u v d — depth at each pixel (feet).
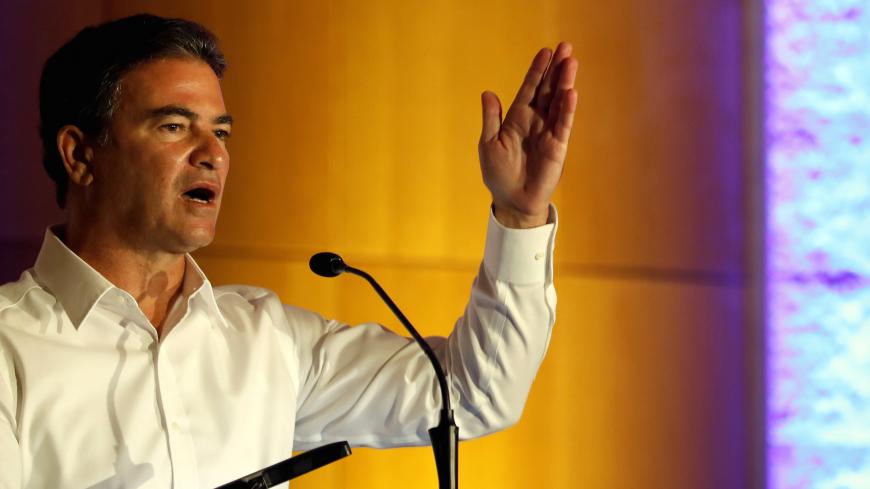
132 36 18.48
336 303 31.04
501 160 18.13
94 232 18.65
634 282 32.45
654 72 32.73
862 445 33.42
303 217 31.32
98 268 18.61
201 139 18.38
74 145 18.76
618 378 32.19
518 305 18.90
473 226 31.50
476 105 31.63
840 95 33.63
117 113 18.30
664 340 32.60
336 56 31.45
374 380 20.25
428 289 31.22
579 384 31.91
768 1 33.50
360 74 31.42
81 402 17.29
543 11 31.91
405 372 20.11
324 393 20.52
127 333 18.17
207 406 18.61
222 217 31.60
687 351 32.83
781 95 33.47
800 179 33.45
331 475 31.53
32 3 30.17
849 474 33.42
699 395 32.94
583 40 32.14
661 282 32.68
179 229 18.11
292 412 19.77
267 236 31.37
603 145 32.32
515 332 19.02
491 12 31.73
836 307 33.55
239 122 31.60
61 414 17.06
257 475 13.28
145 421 17.72
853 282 33.55
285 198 31.35
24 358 17.13
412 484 31.42
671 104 32.89
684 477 32.65
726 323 33.30
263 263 31.17
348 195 31.30
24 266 29.71
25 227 29.94
